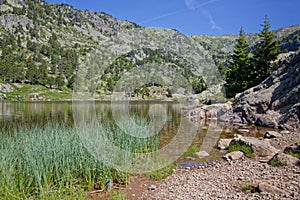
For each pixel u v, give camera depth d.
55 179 5.11
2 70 67.56
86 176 5.39
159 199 4.50
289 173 5.07
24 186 4.86
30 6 159.75
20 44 108.06
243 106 14.80
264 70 26.70
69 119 15.35
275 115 12.95
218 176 5.52
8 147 6.06
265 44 28.58
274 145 8.13
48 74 79.06
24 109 26.48
